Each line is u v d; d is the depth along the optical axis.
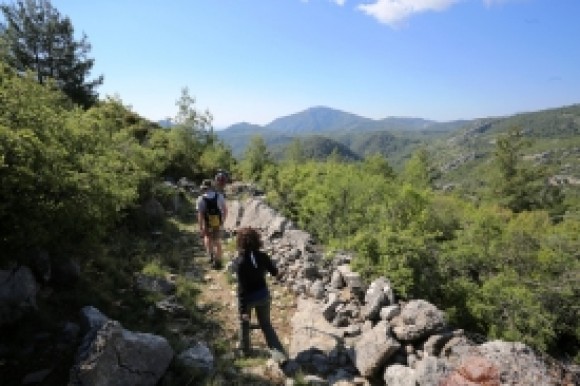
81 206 5.33
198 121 21.86
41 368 4.46
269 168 19.44
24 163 4.61
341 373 4.82
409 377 4.19
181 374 4.60
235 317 6.46
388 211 9.62
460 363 4.19
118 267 7.41
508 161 52.22
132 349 4.22
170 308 6.23
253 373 4.84
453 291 6.18
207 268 8.48
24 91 6.04
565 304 6.48
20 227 4.39
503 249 8.48
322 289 6.89
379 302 5.69
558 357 5.77
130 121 25.05
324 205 10.60
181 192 14.77
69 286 6.22
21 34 26.50
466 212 11.93
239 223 11.57
